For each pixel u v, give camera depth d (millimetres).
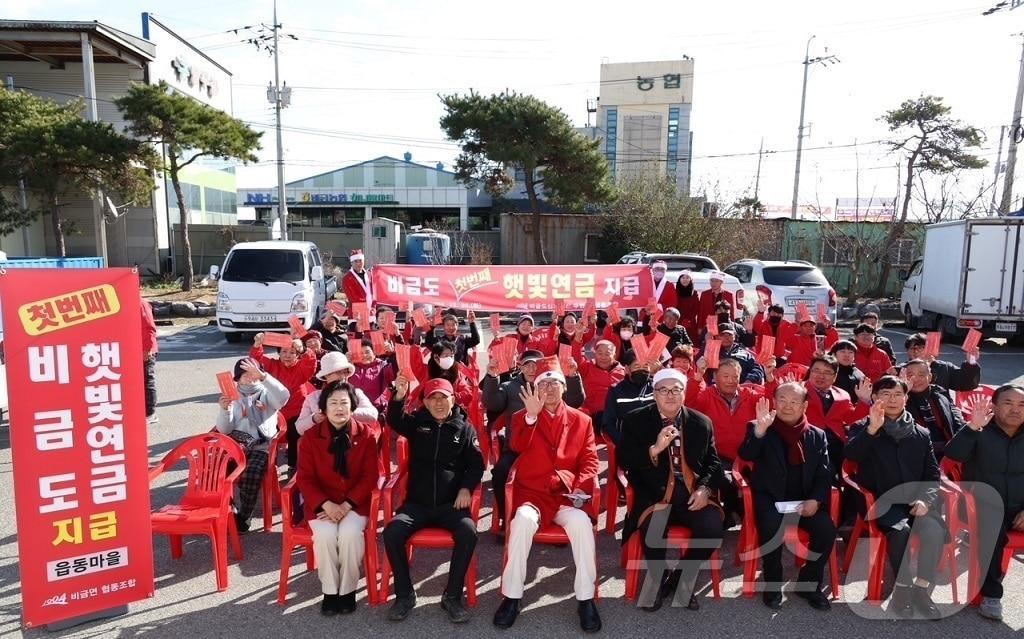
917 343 5910
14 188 19375
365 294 8453
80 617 3484
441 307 7777
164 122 17344
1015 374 10484
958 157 19016
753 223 22594
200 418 7430
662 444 3682
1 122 16438
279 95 21812
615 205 23938
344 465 3803
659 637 3443
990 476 3873
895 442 3951
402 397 3967
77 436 3307
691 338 8812
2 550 4285
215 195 30359
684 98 52250
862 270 21812
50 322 3195
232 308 11945
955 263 12898
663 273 8664
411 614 3635
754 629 3527
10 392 3139
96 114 19516
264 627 3482
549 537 3650
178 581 3955
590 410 5969
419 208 41000
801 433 3977
